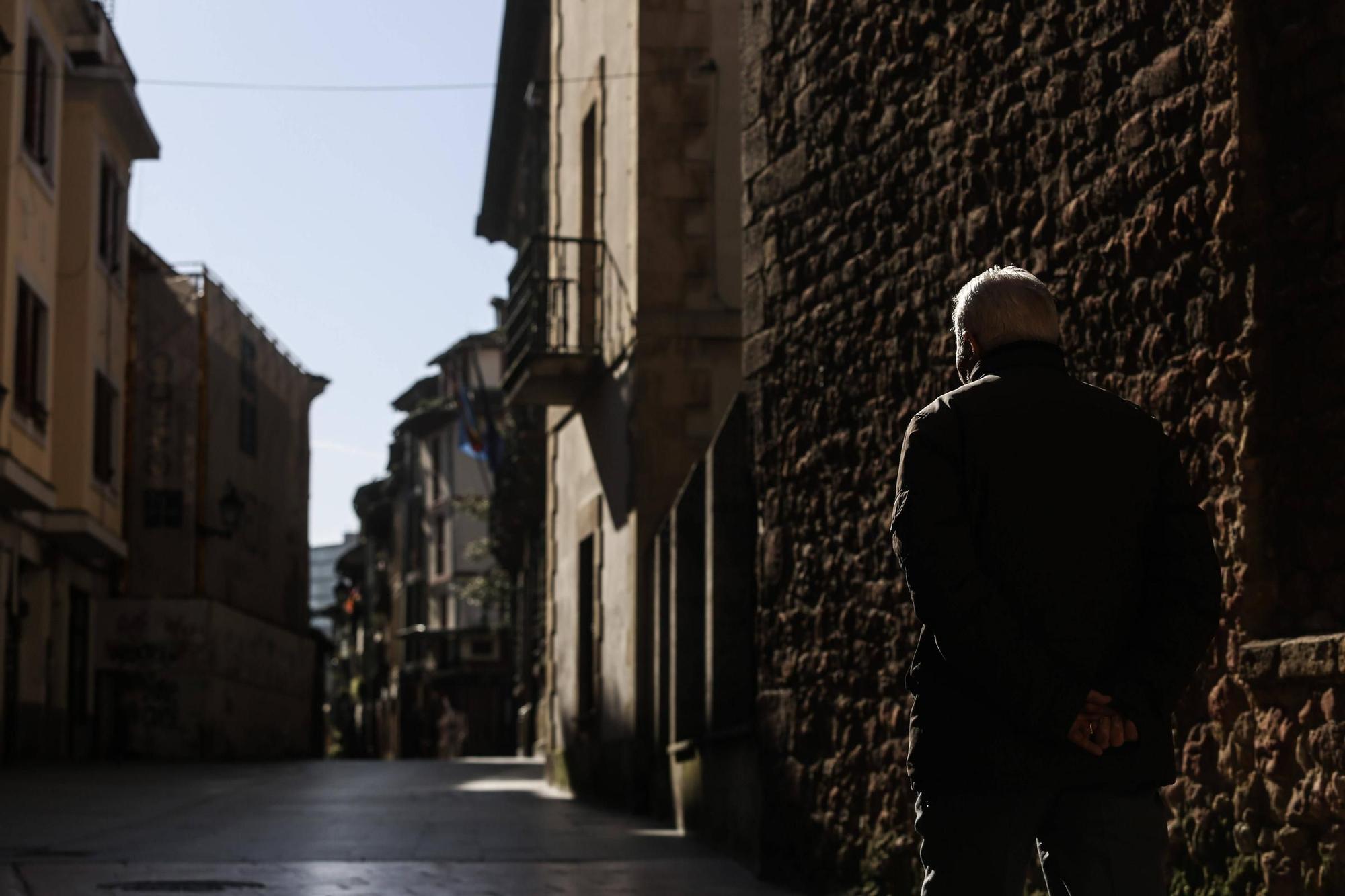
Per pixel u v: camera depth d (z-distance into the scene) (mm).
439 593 63594
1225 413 5375
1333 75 4988
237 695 35469
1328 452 4984
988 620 3090
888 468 7855
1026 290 3482
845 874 8055
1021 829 3174
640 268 15125
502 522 33750
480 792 18047
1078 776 3121
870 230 8109
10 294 22531
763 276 9469
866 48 8172
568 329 17719
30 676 26328
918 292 7582
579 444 18188
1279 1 5238
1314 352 5055
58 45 25453
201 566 33281
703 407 15031
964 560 3137
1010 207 6785
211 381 34344
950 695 3246
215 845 10469
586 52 17812
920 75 7602
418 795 17141
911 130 7680
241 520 34062
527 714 33312
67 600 28484
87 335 26938
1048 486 3271
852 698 8148
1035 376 3383
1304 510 5078
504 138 29016
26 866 8867
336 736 78000
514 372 17938
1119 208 5996
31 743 25938
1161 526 3324
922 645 3350
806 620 8773
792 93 9094
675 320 15086
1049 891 3299
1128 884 3141
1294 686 4945
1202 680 5422
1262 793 5105
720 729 10781
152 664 32500
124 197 30234
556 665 19328
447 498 62656
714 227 15211
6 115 22500
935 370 7402
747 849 9609
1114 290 6023
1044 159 6531
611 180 16469
